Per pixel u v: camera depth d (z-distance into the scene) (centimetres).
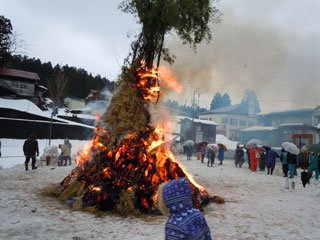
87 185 768
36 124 3394
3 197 755
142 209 671
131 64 882
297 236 532
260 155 1822
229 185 1151
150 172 734
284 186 1180
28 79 5497
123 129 787
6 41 5175
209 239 218
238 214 688
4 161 1727
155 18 853
